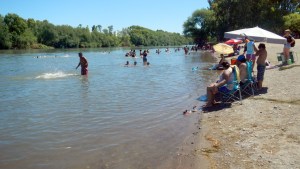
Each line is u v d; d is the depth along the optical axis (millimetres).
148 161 7406
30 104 13461
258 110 10742
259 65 13781
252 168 6574
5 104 13500
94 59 48938
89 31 157125
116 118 11062
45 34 134375
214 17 96688
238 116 10398
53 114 11672
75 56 62000
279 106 10898
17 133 9492
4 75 25141
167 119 10883
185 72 25688
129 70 28531
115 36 184125
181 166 7078
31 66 35938
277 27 79125
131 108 12531
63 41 138375
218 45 18672
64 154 7883
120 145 8461
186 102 13492
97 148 8258
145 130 9711
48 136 9203
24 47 119500
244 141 8125
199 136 8977
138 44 195375
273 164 6617
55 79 22094
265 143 7781
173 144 8477
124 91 16562
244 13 82938
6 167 7176
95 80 21312
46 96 15305
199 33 112688
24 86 18781
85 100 14172
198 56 51531
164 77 22578
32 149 8219
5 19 118562
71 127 10039
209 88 12109
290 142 7625
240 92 12477
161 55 58062
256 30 17406
